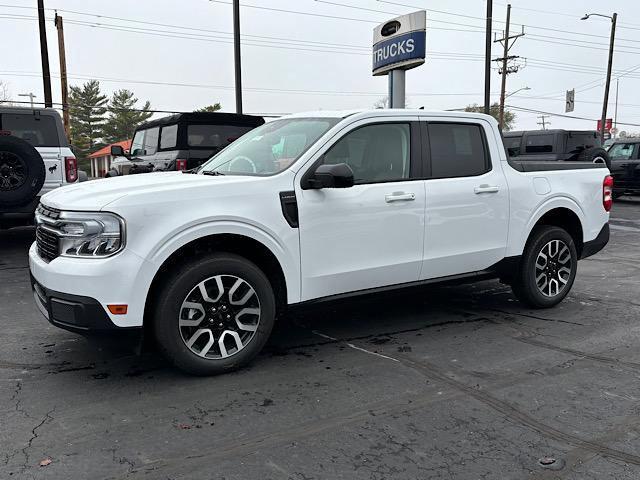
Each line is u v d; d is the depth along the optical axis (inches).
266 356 170.9
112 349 174.7
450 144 193.9
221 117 409.4
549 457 114.7
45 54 824.3
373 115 178.2
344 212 168.2
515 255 209.9
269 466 110.7
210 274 148.6
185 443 119.0
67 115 991.6
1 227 321.1
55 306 141.7
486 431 125.4
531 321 209.6
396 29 473.4
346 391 145.9
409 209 180.2
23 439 120.1
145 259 138.6
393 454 115.5
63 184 331.9
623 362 167.9
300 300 165.3
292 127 186.5
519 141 590.2
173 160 390.6
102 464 110.7
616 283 277.3
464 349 178.5
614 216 566.9
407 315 216.4
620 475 108.1
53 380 151.3
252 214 152.6
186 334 149.5
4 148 293.4
